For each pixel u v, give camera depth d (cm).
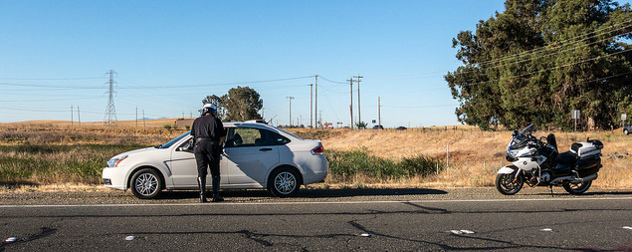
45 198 860
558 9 5531
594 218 708
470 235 588
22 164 1548
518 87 5894
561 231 614
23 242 529
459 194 970
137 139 5784
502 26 6300
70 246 514
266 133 941
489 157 3244
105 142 5197
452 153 3647
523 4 6481
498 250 517
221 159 898
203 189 837
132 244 526
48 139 5294
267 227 623
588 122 5562
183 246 520
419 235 585
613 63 5006
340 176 1428
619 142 3116
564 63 5134
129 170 871
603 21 5512
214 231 596
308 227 626
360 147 5178
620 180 1223
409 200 875
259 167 910
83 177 1188
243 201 850
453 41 7269
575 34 5216
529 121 6175
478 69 6656
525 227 639
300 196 932
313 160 940
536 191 1045
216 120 852
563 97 5338
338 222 662
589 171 982
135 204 801
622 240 565
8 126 8638
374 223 657
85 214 702
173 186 879
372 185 1132
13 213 704
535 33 6316
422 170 1853
